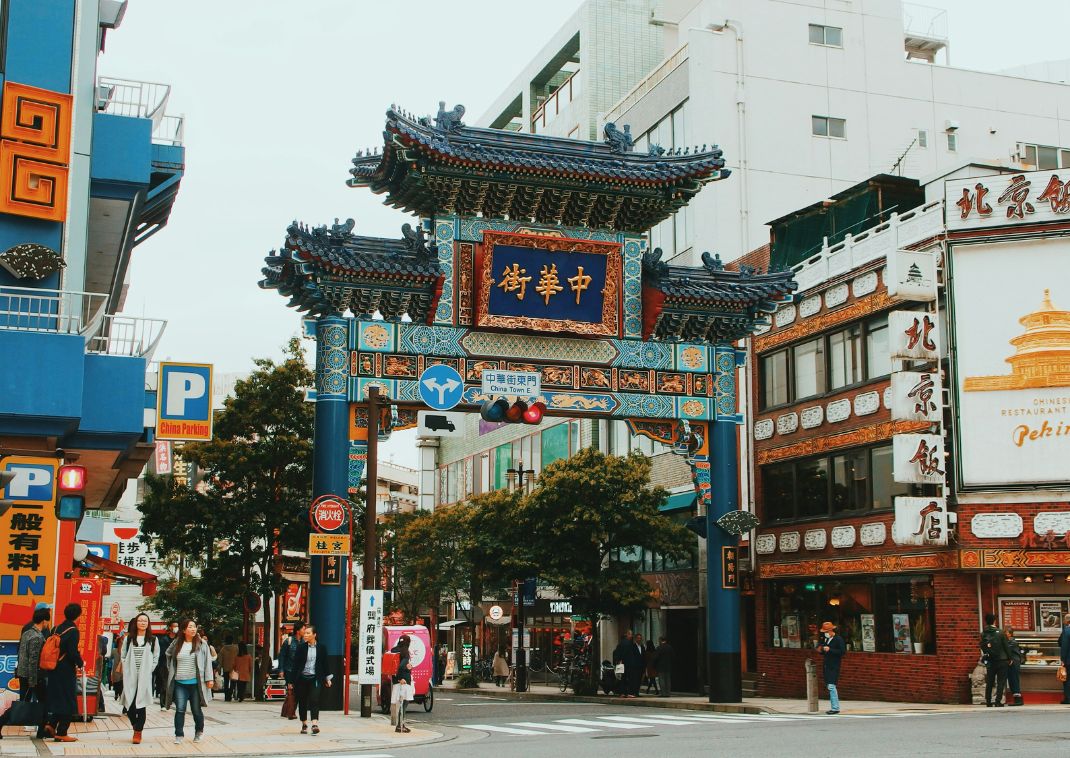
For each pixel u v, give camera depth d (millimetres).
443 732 22422
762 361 39438
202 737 20125
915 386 29797
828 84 48844
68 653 18688
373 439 25406
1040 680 28734
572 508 39000
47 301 23422
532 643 59281
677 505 42625
